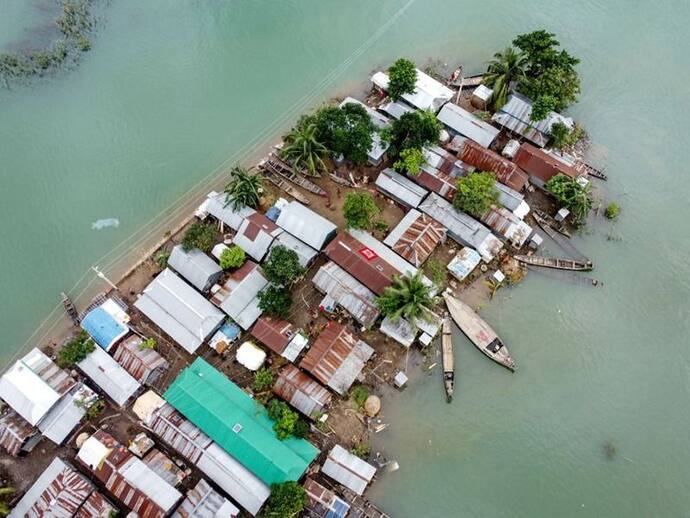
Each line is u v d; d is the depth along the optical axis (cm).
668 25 7212
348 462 4419
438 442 4681
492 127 5962
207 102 6681
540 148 5944
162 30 7381
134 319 5206
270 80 6831
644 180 5972
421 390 4875
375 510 4319
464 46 6994
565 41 7056
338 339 4825
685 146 6222
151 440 4569
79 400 4662
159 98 6744
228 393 4675
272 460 4281
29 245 5762
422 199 5566
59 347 5112
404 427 4731
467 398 4850
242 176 5494
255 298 5078
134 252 5644
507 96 6109
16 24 7481
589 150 6159
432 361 4981
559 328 5159
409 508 4428
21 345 5178
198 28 7375
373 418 4744
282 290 5041
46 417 4612
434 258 5447
